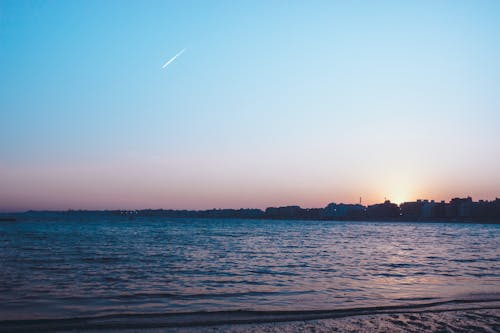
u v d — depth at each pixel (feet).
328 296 62.69
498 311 53.47
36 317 47.91
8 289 64.75
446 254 155.33
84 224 495.00
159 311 51.78
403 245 216.13
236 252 147.43
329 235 332.39
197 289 67.62
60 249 143.33
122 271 88.38
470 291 68.13
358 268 102.12
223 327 45.09
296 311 52.42
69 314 49.60
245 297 61.41
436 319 49.34
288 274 87.86
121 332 42.52
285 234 330.34
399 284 75.05
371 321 48.32
